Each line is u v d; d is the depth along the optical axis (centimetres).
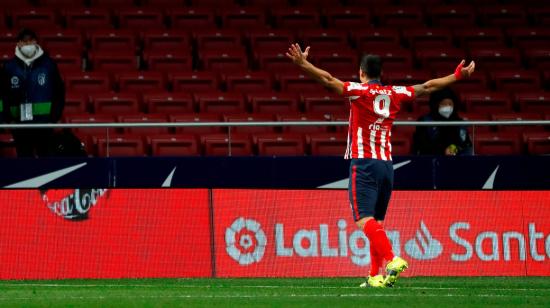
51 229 4312
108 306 2827
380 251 3312
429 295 3148
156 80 6656
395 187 4791
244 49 7138
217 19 7638
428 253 4406
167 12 7562
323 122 4706
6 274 4259
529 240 4488
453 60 7256
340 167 4781
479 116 6147
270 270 4309
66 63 6838
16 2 7506
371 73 3350
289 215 4347
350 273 4322
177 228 4325
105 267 4294
